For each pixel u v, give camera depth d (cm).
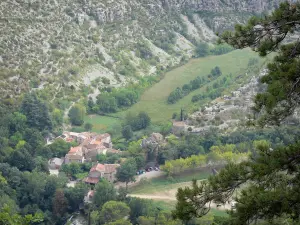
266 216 4247
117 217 13600
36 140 18275
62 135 19375
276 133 16838
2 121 19050
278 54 5009
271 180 4381
